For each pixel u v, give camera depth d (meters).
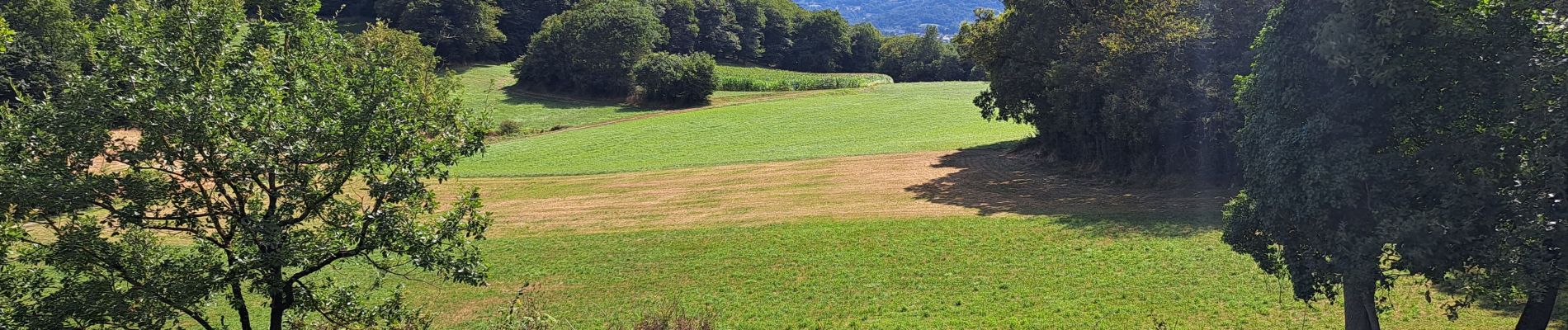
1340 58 12.05
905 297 25.66
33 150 13.36
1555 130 11.52
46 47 54.56
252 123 14.38
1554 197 12.12
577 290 28.75
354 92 15.54
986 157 58.44
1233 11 33.72
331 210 15.71
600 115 100.06
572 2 165.00
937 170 54.06
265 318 26.23
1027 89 49.16
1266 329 20.47
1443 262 12.70
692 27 164.50
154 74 13.77
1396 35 11.94
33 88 52.81
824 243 33.34
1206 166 40.03
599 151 71.94
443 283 30.09
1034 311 23.36
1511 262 12.13
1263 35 14.47
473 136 17.06
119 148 14.05
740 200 46.75
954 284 26.61
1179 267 26.03
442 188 56.03
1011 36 48.59
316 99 15.18
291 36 16.00
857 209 41.59
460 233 16.77
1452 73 12.12
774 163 61.31
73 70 14.23
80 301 13.70
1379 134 13.04
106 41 14.23
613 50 111.38
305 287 16.17
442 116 16.81
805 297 26.34
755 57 179.62
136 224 14.09
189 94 13.66
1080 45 41.41
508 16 152.25
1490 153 12.29
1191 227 31.17
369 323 16.47
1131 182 43.53
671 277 29.72
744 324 24.12
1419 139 13.05
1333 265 13.91
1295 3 13.43
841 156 62.97
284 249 14.18
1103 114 41.31
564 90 116.06
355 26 150.88
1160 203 37.44
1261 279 24.05
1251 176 15.05
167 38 14.64
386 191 15.20
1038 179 48.28
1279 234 14.78
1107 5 42.12
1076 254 28.88
